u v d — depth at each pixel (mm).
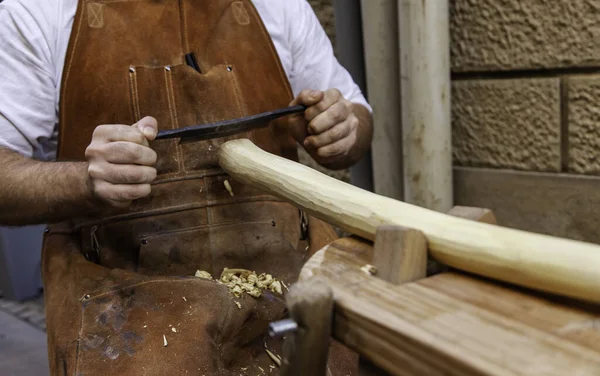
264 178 1122
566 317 652
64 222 1397
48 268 1314
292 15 1635
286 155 1524
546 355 573
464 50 1864
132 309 1178
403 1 1848
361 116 1693
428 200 1952
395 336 645
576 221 1760
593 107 1653
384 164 2098
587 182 1712
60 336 1156
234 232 1405
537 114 1763
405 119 1941
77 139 1351
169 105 1368
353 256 852
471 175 1953
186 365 1094
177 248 1369
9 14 1335
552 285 688
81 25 1331
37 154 1453
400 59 1907
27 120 1349
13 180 1263
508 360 566
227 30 1454
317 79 1717
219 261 1397
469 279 770
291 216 1461
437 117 1893
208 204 1391
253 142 1446
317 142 1465
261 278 1342
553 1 1646
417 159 1934
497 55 1795
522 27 1722
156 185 1360
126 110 1354
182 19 1405
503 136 1852
